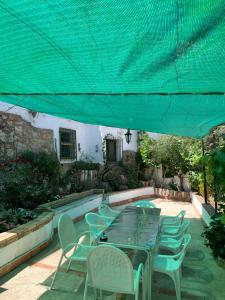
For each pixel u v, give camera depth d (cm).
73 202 833
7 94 339
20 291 378
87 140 1195
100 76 255
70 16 154
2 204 598
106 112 456
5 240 423
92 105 401
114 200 1044
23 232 473
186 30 164
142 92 315
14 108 768
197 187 1095
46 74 253
